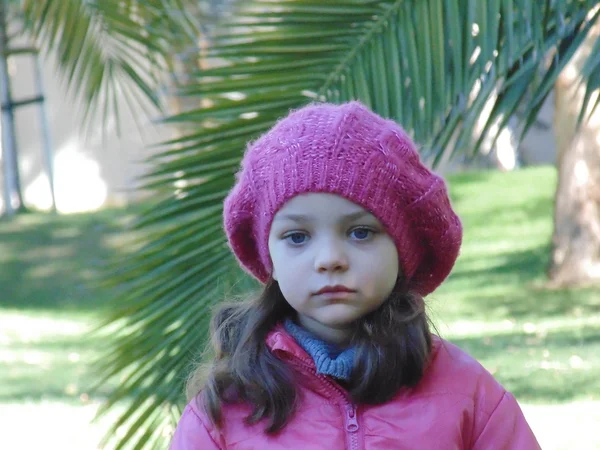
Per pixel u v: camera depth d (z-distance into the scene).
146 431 5.24
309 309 3.27
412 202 3.35
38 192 30.45
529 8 4.38
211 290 5.02
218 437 3.39
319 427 3.31
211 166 5.02
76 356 14.47
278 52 4.94
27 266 22.34
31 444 9.95
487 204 22.83
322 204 3.23
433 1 4.62
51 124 29.64
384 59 4.75
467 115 4.48
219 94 5.05
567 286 17.08
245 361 3.40
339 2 4.82
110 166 29.31
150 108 23.19
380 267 3.26
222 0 7.79
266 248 3.43
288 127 3.38
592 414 9.86
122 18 7.84
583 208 17.25
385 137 3.34
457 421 3.35
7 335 16.50
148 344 5.12
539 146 25.88
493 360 12.41
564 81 16.42
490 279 17.92
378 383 3.30
